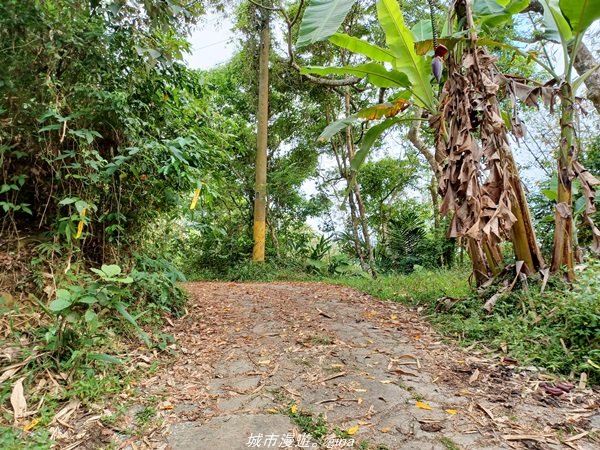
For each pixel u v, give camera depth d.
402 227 7.30
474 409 1.54
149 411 1.53
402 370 1.95
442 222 7.03
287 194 7.93
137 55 2.41
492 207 2.19
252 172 7.96
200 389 1.74
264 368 1.99
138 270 2.69
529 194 4.44
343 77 7.44
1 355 1.70
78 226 2.21
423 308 3.14
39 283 2.17
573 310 2.10
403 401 1.62
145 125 2.59
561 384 1.74
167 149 2.36
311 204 8.63
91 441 1.32
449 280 3.98
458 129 2.35
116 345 2.08
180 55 2.64
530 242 2.67
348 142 7.95
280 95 8.09
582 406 1.55
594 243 2.50
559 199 2.63
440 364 2.03
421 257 6.84
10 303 2.04
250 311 3.20
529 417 1.47
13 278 2.18
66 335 1.74
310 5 2.32
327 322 2.86
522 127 2.45
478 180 2.22
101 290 1.75
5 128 2.17
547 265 2.72
